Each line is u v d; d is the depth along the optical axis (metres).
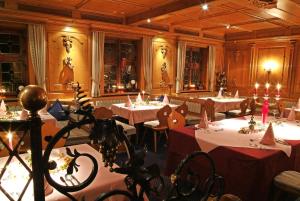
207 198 0.97
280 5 4.20
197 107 5.43
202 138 2.56
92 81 5.90
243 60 8.11
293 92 6.99
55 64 5.36
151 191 0.80
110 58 6.43
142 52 6.64
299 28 6.62
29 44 4.93
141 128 4.94
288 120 3.64
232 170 2.25
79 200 1.28
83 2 4.88
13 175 1.47
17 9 4.68
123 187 1.44
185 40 7.39
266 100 3.32
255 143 2.42
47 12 5.02
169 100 6.20
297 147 2.46
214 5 4.46
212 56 8.20
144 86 6.83
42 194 0.65
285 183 2.11
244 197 2.16
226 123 3.32
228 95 7.57
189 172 0.96
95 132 0.69
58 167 1.62
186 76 8.01
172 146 2.95
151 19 5.44
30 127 0.60
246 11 5.20
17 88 5.09
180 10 4.60
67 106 4.61
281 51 7.16
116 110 4.99
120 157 2.99
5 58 4.95
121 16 6.00
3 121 0.59
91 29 5.73
